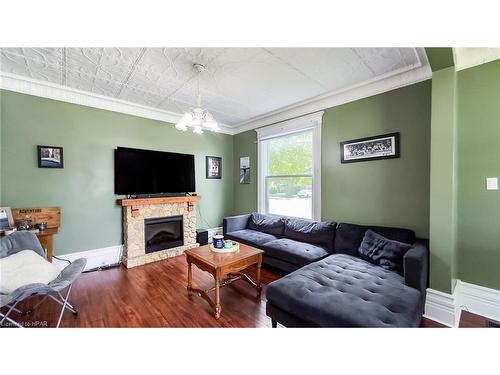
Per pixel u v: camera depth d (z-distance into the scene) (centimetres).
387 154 254
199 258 212
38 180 268
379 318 126
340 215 301
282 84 270
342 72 240
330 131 311
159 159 358
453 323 178
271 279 269
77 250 296
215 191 454
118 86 276
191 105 345
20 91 255
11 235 205
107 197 320
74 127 292
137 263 317
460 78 205
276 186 400
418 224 233
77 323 181
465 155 204
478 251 200
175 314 195
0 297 130
